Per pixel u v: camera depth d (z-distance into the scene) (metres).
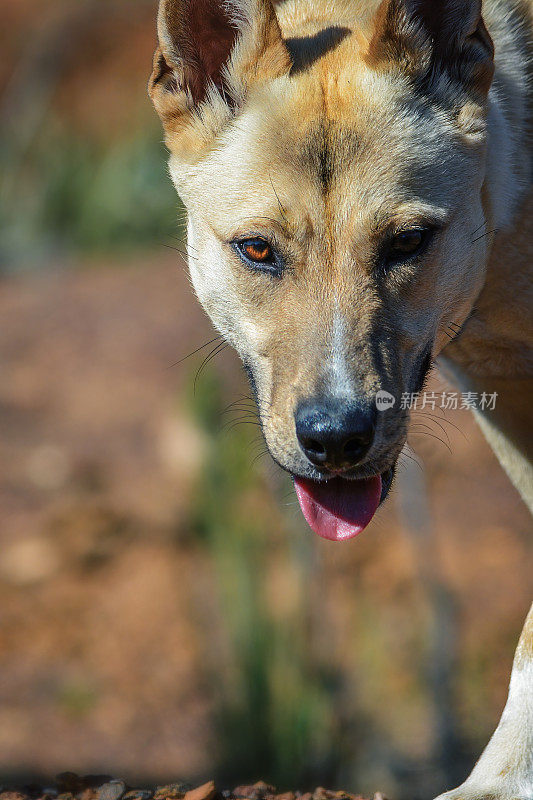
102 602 19.70
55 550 20.67
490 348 8.41
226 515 15.85
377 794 7.77
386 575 18.69
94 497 21.75
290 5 8.66
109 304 26.94
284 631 15.24
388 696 16.25
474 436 20.12
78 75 36.97
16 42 38.59
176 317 25.98
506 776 7.25
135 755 16.47
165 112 8.07
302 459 7.28
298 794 7.87
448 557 19.27
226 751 14.96
